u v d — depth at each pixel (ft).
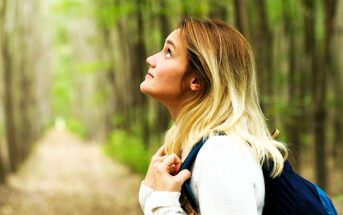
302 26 44.27
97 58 110.22
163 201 5.29
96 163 77.61
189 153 5.31
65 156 94.12
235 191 4.88
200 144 5.28
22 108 77.51
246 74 5.65
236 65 5.60
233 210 4.85
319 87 28.22
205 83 5.68
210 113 5.47
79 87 168.66
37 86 133.08
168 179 5.33
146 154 55.31
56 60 210.79
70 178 58.70
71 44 155.33
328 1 26.86
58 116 296.71
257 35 29.07
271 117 30.17
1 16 50.65
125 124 80.33
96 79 125.29
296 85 47.67
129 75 65.82
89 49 130.62
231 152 5.04
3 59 55.11
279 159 5.21
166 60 5.90
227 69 5.55
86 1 51.60
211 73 5.55
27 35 91.09
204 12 29.96
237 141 5.14
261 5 31.17
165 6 32.91
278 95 46.47
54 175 61.36
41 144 128.26
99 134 139.13
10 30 60.59
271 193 5.26
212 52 5.59
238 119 5.37
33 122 116.16
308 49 35.55
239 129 5.31
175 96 5.89
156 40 52.47
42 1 113.70
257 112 5.66
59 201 41.04
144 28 49.06
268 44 35.35
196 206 5.33
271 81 35.22
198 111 5.61
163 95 5.90
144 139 58.75
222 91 5.53
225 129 5.31
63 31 167.94
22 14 72.79
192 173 5.29
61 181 55.62
